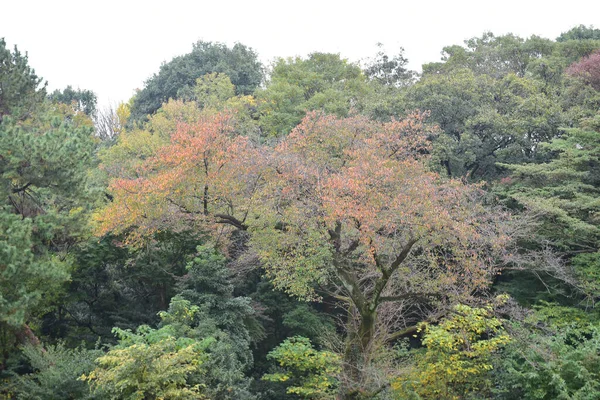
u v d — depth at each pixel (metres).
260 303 25.70
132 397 13.80
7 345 18.31
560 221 23.09
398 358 19.95
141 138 32.03
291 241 18.42
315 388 19.97
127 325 24.47
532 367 16.80
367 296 20.86
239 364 19.42
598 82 31.02
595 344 16.84
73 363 16.22
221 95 37.88
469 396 17.97
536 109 28.53
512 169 27.86
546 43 37.78
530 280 24.36
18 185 18.19
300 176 18.33
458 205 18.12
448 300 18.88
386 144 20.23
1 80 19.58
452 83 29.53
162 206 19.50
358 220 16.48
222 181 19.14
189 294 21.70
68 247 21.44
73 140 17.58
